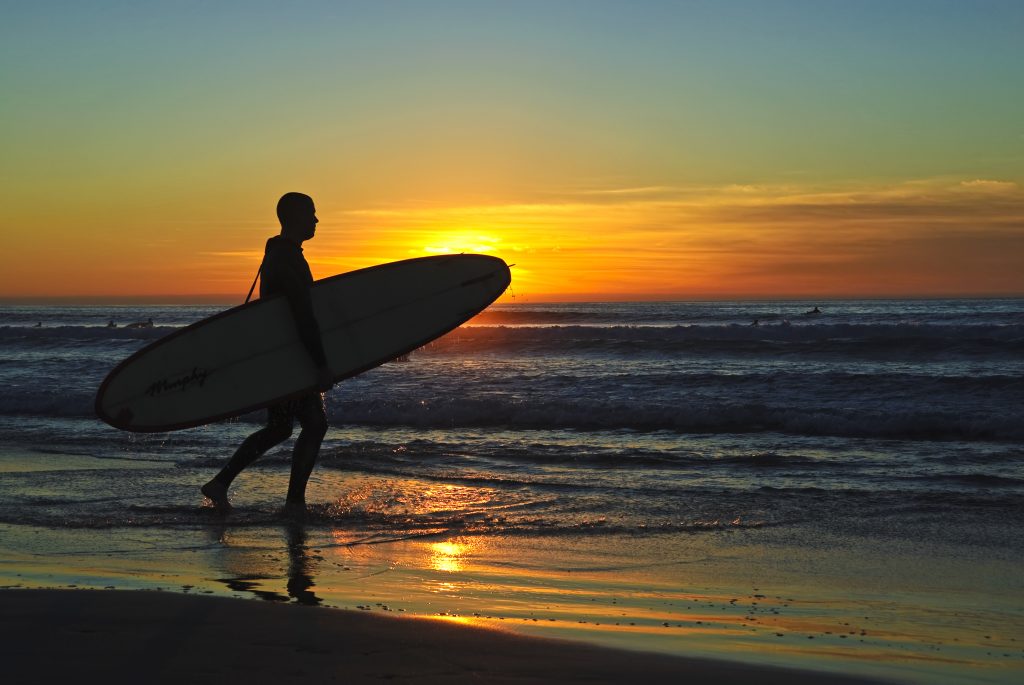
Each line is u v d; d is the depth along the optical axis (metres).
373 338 6.56
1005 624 3.76
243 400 5.98
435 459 8.11
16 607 3.50
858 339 20.23
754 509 6.11
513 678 2.81
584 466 7.80
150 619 3.35
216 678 2.71
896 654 3.29
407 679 2.76
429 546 5.10
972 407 11.50
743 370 17.53
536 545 5.14
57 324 62.31
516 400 12.81
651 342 21.25
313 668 2.83
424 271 6.86
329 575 4.42
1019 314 50.97
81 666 2.79
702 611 3.90
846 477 7.33
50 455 8.46
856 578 4.52
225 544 5.09
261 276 6.15
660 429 10.55
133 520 5.66
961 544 5.21
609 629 3.54
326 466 7.76
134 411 5.88
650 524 5.67
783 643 3.41
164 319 73.31
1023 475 7.39
